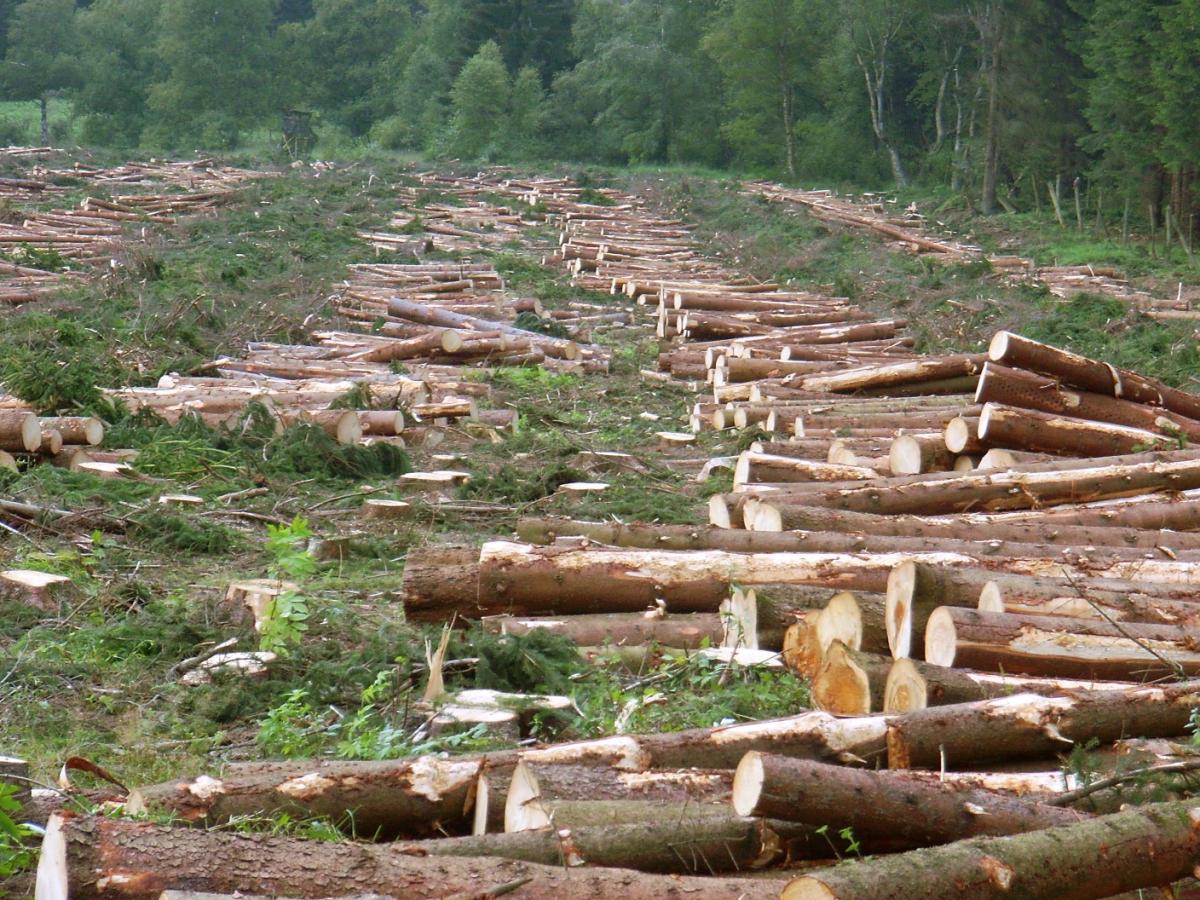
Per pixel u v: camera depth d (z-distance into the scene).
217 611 10.51
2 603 10.43
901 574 8.47
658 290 34.12
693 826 5.77
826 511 11.38
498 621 9.84
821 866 5.84
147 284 27.97
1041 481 12.67
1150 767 6.15
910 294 33.81
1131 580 9.11
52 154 61.84
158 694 9.03
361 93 107.00
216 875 5.11
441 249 41.47
